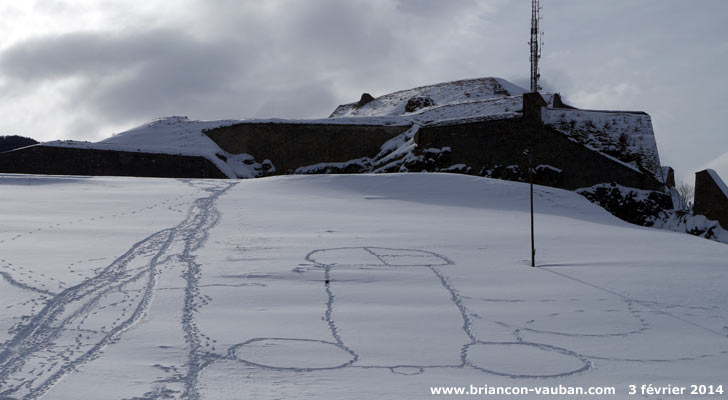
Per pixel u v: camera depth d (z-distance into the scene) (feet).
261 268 61.62
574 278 61.31
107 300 50.34
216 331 43.83
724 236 115.14
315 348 41.19
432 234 81.41
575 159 145.59
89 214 88.22
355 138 187.01
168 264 62.28
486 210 103.86
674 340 44.80
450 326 46.65
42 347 39.93
